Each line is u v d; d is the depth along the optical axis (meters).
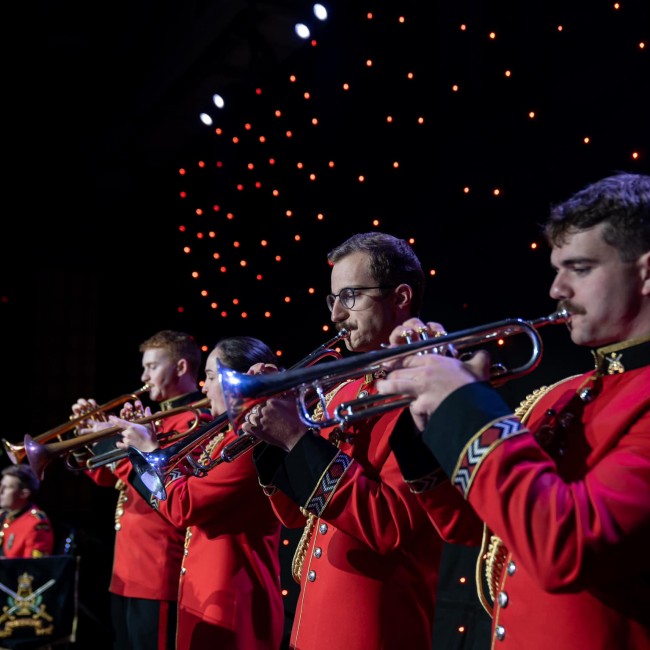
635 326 1.11
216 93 5.87
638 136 2.86
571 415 1.15
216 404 2.53
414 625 1.57
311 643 1.59
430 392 1.08
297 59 4.95
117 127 7.12
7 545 4.42
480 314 3.47
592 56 3.06
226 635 2.26
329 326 4.47
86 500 8.16
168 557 2.94
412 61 4.02
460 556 3.24
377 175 4.18
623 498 0.96
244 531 2.38
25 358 8.28
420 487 1.29
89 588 6.00
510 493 1.00
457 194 3.67
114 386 7.93
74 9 6.68
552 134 3.21
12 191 8.22
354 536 1.49
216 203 5.91
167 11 5.81
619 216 1.07
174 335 3.57
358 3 4.36
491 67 3.55
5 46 7.10
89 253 8.50
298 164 4.52
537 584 1.05
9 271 8.30
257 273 5.25
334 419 1.26
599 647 1.02
